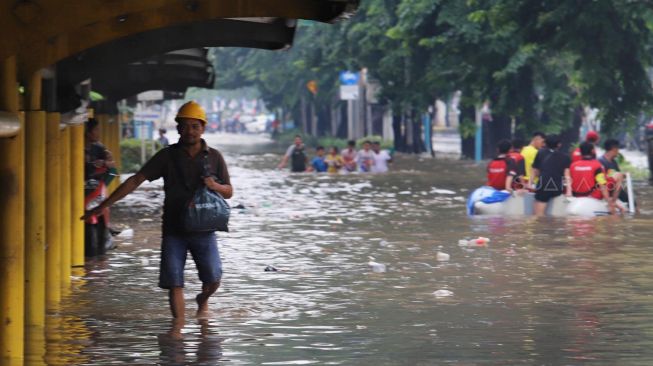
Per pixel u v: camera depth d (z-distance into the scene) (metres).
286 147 155.75
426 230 39.72
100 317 22.41
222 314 22.70
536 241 35.84
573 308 23.22
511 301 24.14
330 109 174.00
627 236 37.22
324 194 59.50
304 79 161.75
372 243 35.47
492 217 45.03
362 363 18.00
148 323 21.70
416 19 85.75
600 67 66.56
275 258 31.58
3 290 18.52
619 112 69.00
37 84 22.14
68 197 27.27
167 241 22.06
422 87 94.06
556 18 65.94
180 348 19.28
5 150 18.56
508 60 79.38
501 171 46.72
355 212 47.69
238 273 28.55
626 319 21.92
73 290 25.94
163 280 22.05
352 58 114.56
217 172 22.23
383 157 83.88
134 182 22.05
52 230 24.53
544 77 84.44
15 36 17.75
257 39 31.08
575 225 41.25
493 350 18.98
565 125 84.31
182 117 21.89
